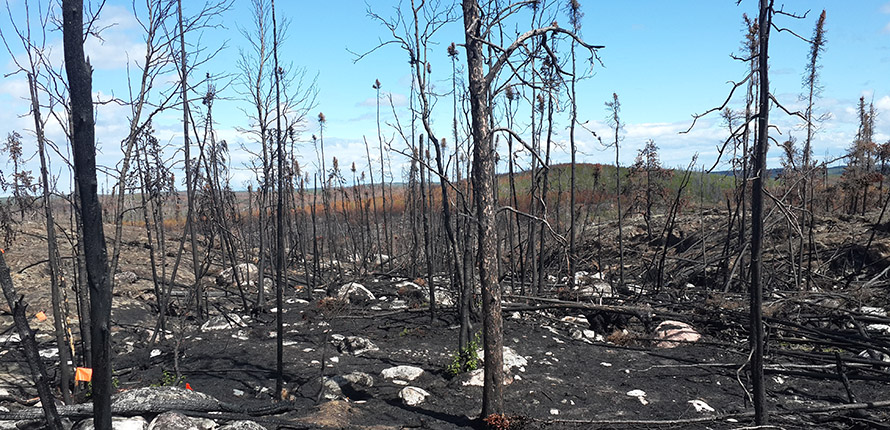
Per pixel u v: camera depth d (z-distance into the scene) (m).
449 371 9.14
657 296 15.05
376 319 12.98
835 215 19.84
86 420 6.13
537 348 10.97
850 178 19.45
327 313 11.84
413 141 11.45
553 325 12.93
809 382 9.44
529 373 9.41
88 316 7.22
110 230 19.66
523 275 13.58
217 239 19.50
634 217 22.56
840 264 16.67
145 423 6.18
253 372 9.09
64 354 6.77
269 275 18.19
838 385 9.28
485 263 6.91
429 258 12.27
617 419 7.62
